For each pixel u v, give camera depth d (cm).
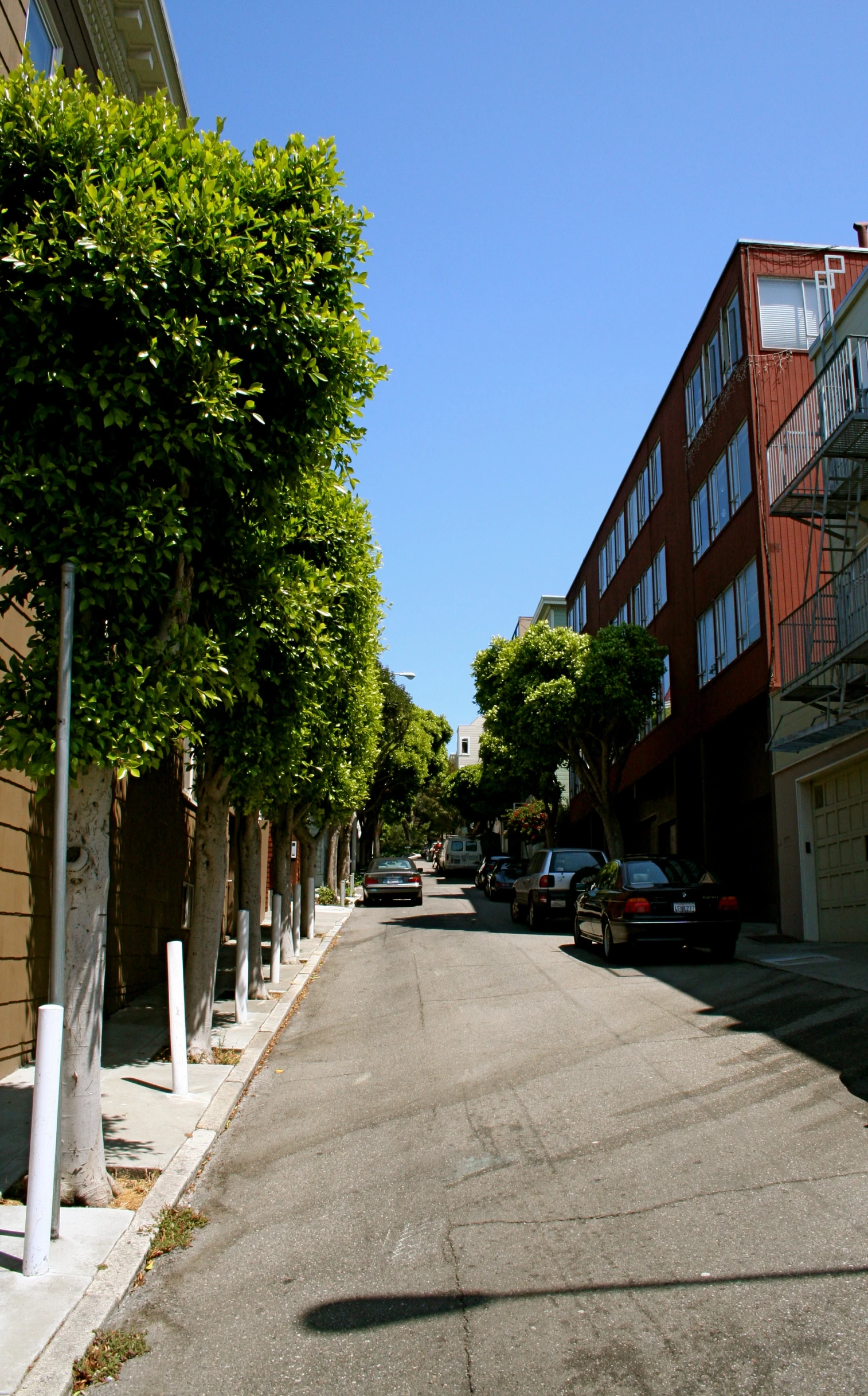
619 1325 434
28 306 602
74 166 640
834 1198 564
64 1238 535
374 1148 712
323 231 741
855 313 1780
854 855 1666
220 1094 868
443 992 1350
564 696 2492
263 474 743
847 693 1552
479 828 6856
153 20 1231
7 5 908
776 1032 964
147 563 631
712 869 2320
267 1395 394
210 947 1008
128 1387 405
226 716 984
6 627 920
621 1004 1158
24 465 605
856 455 1527
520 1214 571
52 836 1019
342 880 3722
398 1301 470
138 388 620
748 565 2081
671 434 2705
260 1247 546
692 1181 604
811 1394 374
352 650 1395
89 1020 615
